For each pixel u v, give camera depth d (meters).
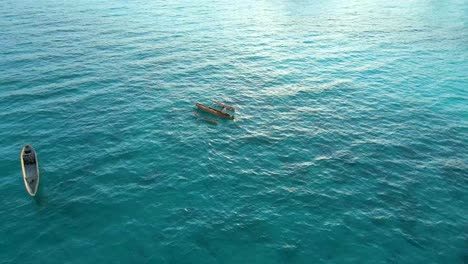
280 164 32.66
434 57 64.81
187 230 24.83
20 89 44.69
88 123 38.06
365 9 112.38
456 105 45.59
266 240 24.20
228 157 33.47
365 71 57.47
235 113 42.09
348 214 26.69
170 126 38.41
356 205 27.62
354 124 40.31
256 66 58.19
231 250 23.36
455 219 26.42
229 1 122.19
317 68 58.31
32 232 24.16
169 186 29.14
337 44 72.38
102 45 63.88
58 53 58.22
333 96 47.66
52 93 44.25
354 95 48.16
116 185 28.98
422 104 45.78
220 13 99.94
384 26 88.38
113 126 37.75
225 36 75.44
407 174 31.48
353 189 29.44
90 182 29.17
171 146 34.75
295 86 50.62
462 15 103.12
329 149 35.22
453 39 76.81
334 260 22.89
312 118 41.53
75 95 44.09
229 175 30.83
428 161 33.47
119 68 53.62
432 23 92.31
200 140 36.06
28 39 64.69
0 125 36.78
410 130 39.16
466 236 24.91
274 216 26.34
